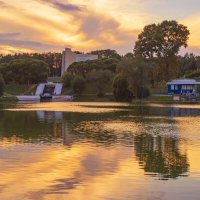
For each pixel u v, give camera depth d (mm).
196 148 27969
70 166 21500
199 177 19203
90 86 163625
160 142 30938
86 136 34531
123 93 118750
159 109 77938
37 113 65875
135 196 16266
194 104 98188
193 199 15906
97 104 100938
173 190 17047
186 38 144875
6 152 25672
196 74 170125
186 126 44312
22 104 105750
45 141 31109
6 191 16750
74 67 197125
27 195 16281
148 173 20016
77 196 16250
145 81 116375
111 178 18969
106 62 191875
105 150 26719
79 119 53781
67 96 147250
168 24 143500
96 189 17188
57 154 25031
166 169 20906
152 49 143125
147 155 24984
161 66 141250
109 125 45062
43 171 20250
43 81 195625
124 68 117188
